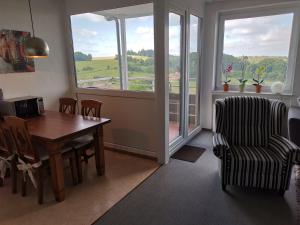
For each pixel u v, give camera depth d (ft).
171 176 9.07
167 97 9.77
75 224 6.53
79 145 8.62
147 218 6.71
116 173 9.40
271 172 7.27
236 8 12.48
